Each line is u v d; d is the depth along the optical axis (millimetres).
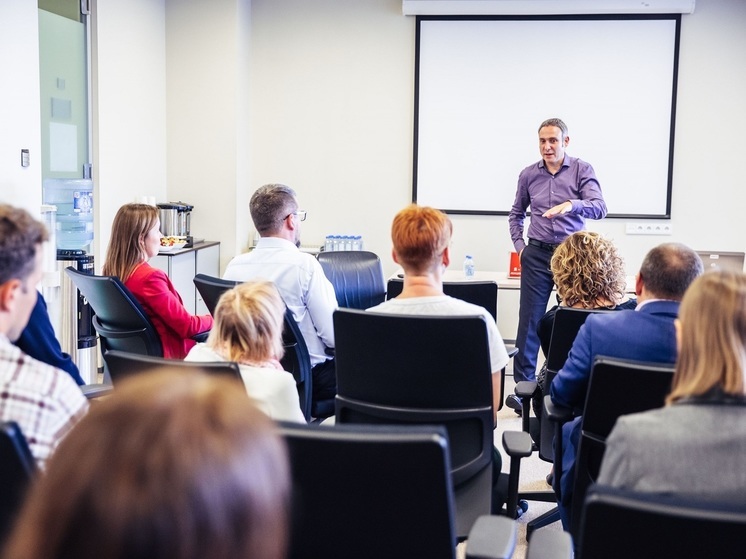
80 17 5129
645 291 2230
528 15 6059
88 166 5281
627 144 6082
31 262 1455
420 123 6293
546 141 4664
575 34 6031
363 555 1323
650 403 1876
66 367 2439
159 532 421
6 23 3990
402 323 1976
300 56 6375
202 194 6270
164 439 442
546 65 6090
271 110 6457
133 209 3262
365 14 6273
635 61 5996
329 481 1254
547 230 4711
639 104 6035
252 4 6379
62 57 4957
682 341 1331
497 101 6184
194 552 428
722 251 5793
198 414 460
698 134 6027
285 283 3160
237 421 465
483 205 6305
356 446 1206
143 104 5863
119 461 435
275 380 1944
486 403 2049
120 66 5508
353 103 6371
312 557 1345
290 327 2910
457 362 1997
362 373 2084
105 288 3047
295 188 6504
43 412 1331
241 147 6316
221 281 2971
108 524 419
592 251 2850
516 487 2205
